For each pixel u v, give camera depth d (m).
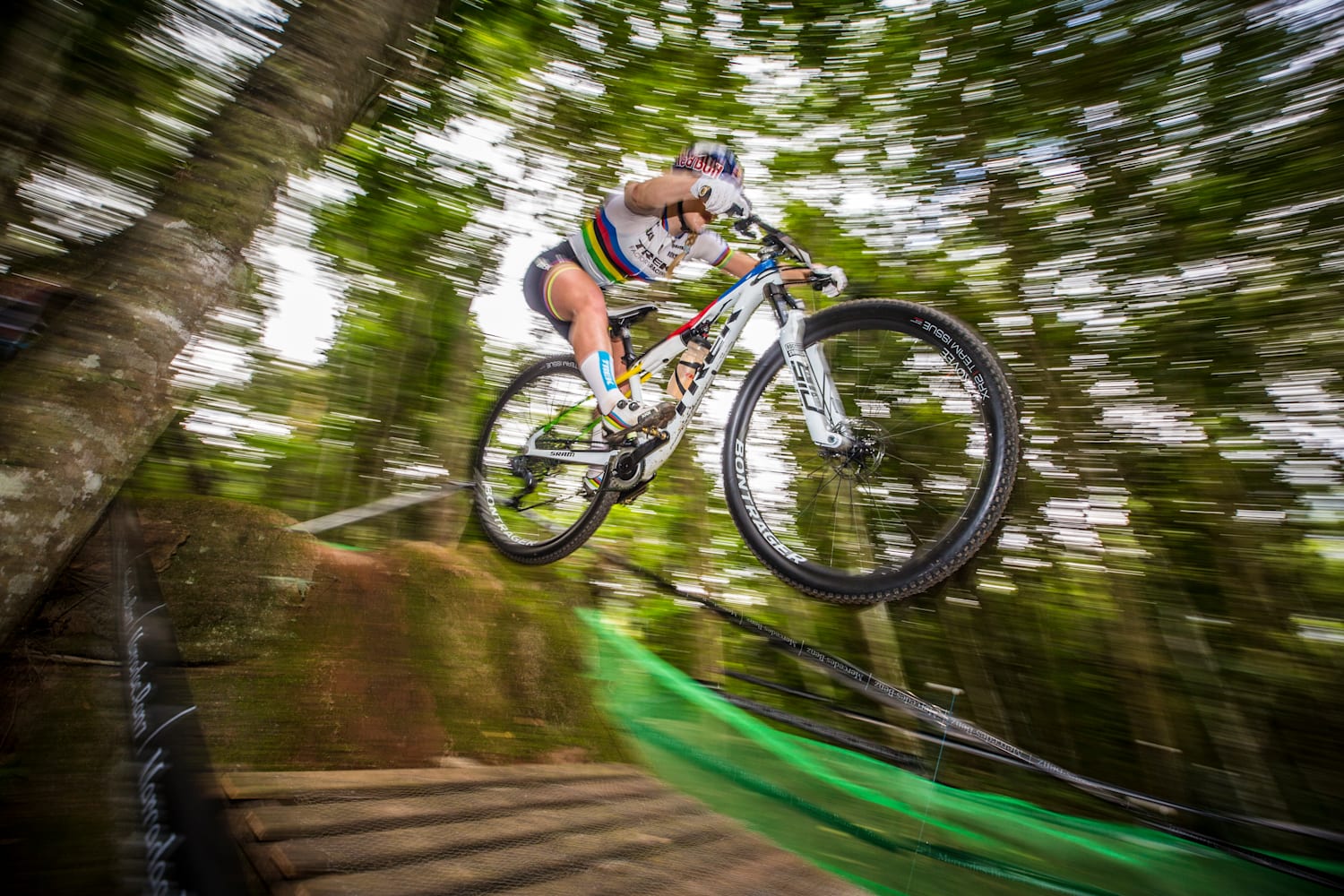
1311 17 2.95
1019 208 3.65
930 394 2.77
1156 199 3.31
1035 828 2.37
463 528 3.86
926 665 4.00
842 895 1.69
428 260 4.55
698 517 4.25
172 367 2.15
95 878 1.27
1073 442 3.51
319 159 3.01
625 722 2.58
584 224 2.71
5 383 1.85
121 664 1.26
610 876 1.54
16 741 1.58
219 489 4.15
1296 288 3.02
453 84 4.54
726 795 2.31
